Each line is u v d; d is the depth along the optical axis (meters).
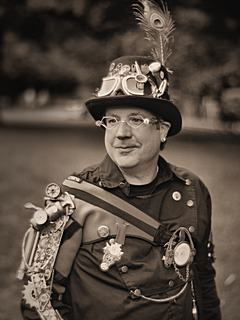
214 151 13.62
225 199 7.78
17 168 11.39
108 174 1.99
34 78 32.44
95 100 1.96
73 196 1.94
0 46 28.27
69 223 1.91
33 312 1.88
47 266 1.88
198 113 19.75
